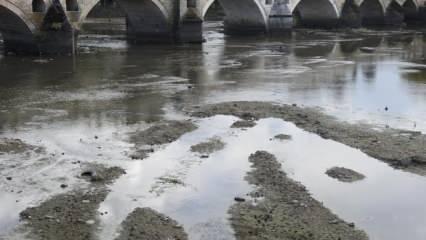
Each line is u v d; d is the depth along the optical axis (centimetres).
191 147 2105
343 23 7875
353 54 5034
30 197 1625
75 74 3750
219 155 2020
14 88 3225
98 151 2055
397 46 5769
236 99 2989
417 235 1394
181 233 1389
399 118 2588
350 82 3516
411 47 5675
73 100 2920
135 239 1355
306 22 8181
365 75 3791
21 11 4369
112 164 1916
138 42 5947
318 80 3591
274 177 1789
